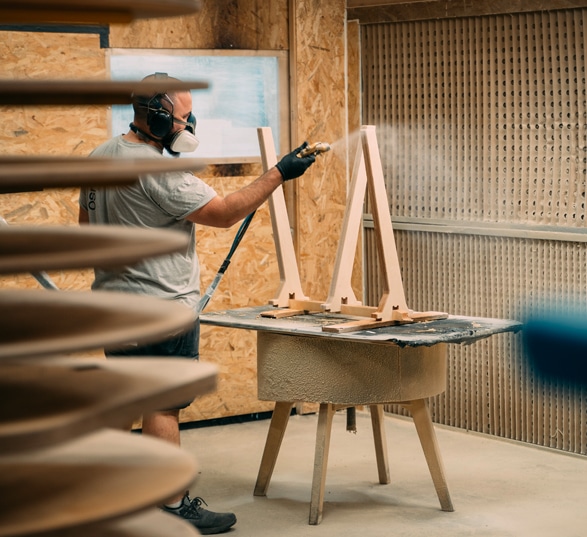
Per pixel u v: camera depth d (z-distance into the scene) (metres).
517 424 4.44
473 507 3.63
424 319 3.60
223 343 4.89
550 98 4.17
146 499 0.62
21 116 4.29
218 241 4.82
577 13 4.04
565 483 3.90
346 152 5.04
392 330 3.40
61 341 0.59
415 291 4.80
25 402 0.61
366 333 3.33
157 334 0.62
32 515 0.60
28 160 0.63
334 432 4.71
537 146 4.24
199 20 4.70
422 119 4.70
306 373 3.48
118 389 0.64
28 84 0.59
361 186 3.66
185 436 4.70
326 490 3.87
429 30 4.61
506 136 4.35
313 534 3.39
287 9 4.90
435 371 3.53
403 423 4.84
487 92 4.40
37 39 4.30
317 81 4.93
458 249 4.60
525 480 3.94
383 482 3.92
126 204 3.15
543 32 4.15
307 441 4.57
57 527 0.59
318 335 3.34
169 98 3.10
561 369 4.26
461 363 4.62
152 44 4.59
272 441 3.78
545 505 3.65
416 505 3.67
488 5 4.30
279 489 3.89
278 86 4.93
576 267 4.16
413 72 4.71
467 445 4.45
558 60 4.12
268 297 4.97
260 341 3.59
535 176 4.26
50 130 4.35
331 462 4.22
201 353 4.85
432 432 3.56
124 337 0.60
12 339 0.60
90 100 0.63
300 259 4.98
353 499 3.75
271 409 5.04
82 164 0.61
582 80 4.05
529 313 4.35
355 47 4.95
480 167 4.46
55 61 4.35
